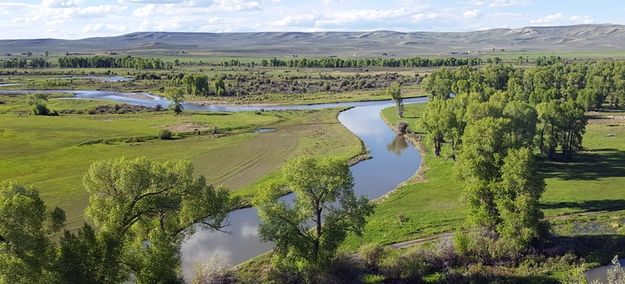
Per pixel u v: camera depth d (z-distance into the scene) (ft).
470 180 173.27
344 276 137.90
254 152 322.75
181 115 486.38
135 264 128.47
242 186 247.09
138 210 137.18
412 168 284.20
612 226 170.50
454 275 136.67
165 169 143.02
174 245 143.13
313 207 143.43
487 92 425.69
